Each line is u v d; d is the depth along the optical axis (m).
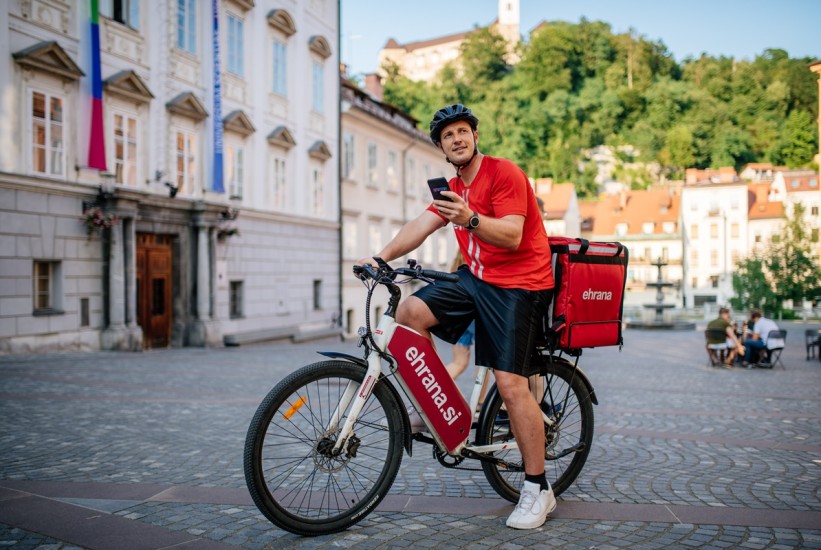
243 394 8.83
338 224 29.09
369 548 3.21
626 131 118.88
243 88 22.67
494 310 3.61
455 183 3.70
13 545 3.20
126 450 5.37
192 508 3.81
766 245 69.00
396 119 37.97
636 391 10.27
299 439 3.38
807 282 66.50
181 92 19.61
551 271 3.75
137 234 18.41
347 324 30.66
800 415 7.92
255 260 23.36
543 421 3.88
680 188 96.75
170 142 19.16
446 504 3.95
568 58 120.81
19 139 14.64
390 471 3.58
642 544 3.30
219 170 20.70
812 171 87.94
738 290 68.44
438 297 3.60
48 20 15.32
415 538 3.36
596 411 7.98
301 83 26.27
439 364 3.62
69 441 5.69
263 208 23.83
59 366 12.02
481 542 3.31
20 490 4.15
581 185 108.44
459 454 3.71
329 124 28.41
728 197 87.31
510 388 3.61
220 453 5.29
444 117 3.54
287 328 24.98
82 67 16.17
